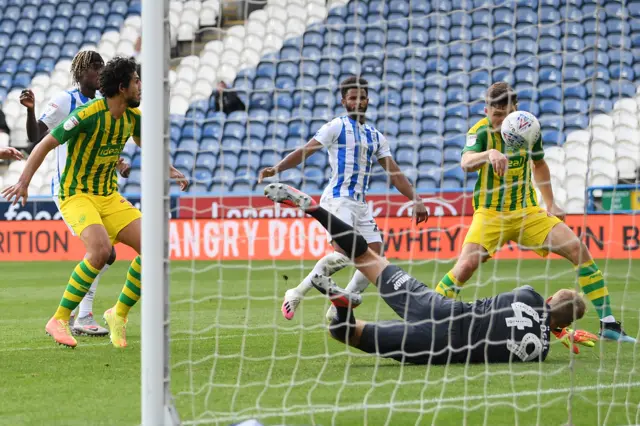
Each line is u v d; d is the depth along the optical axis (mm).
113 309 18094
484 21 50156
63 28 59906
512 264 38406
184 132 49938
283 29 54000
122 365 15727
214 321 21938
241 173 48125
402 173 19859
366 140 19594
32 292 30469
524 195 17766
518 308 15258
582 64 47250
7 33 59969
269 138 48656
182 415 11500
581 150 44531
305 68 52281
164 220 10242
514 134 16844
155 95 10203
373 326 14539
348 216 19312
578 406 12289
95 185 17797
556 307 16234
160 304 10164
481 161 16438
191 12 56281
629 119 45219
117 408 12195
